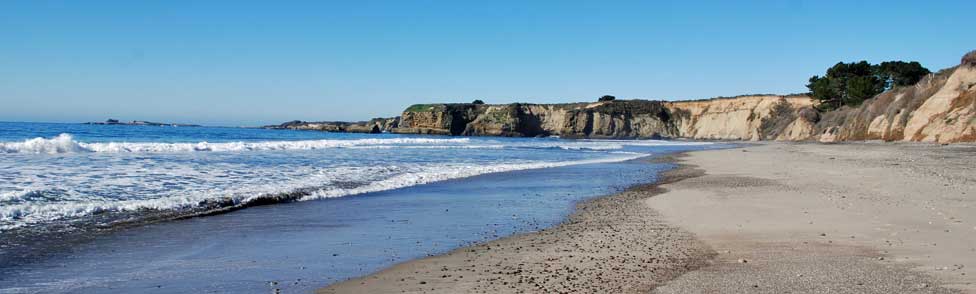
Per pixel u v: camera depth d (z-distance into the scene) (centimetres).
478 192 1653
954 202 1236
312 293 623
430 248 873
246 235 960
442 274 704
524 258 793
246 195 1387
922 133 5050
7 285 641
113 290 632
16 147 2653
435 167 2522
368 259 794
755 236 923
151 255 802
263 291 632
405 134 13688
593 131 13700
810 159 3020
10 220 993
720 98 13325
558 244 894
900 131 5538
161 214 1124
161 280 674
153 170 1961
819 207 1220
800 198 1384
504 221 1138
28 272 698
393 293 620
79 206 1140
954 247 799
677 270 709
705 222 1075
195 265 750
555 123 14150
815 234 923
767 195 1466
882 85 8356
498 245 892
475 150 4444
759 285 626
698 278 664
